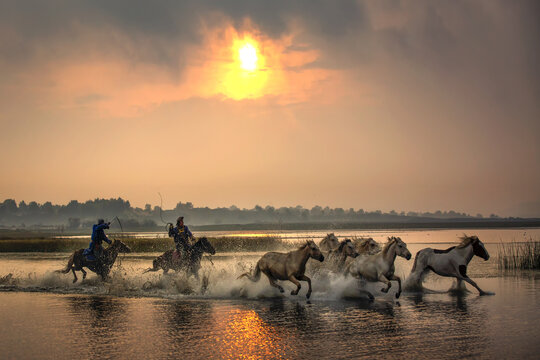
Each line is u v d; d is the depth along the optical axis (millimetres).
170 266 18328
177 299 15836
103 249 19328
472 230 114188
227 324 11875
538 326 11367
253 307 14258
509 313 12930
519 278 20875
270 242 45406
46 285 19219
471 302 14805
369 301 15289
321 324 11797
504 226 162250
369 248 17188
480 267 25453
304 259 15664
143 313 13352
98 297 16297
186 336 10664
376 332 10914
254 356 9102
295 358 8969
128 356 9141
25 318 12680
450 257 17125
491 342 9969
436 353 9219
